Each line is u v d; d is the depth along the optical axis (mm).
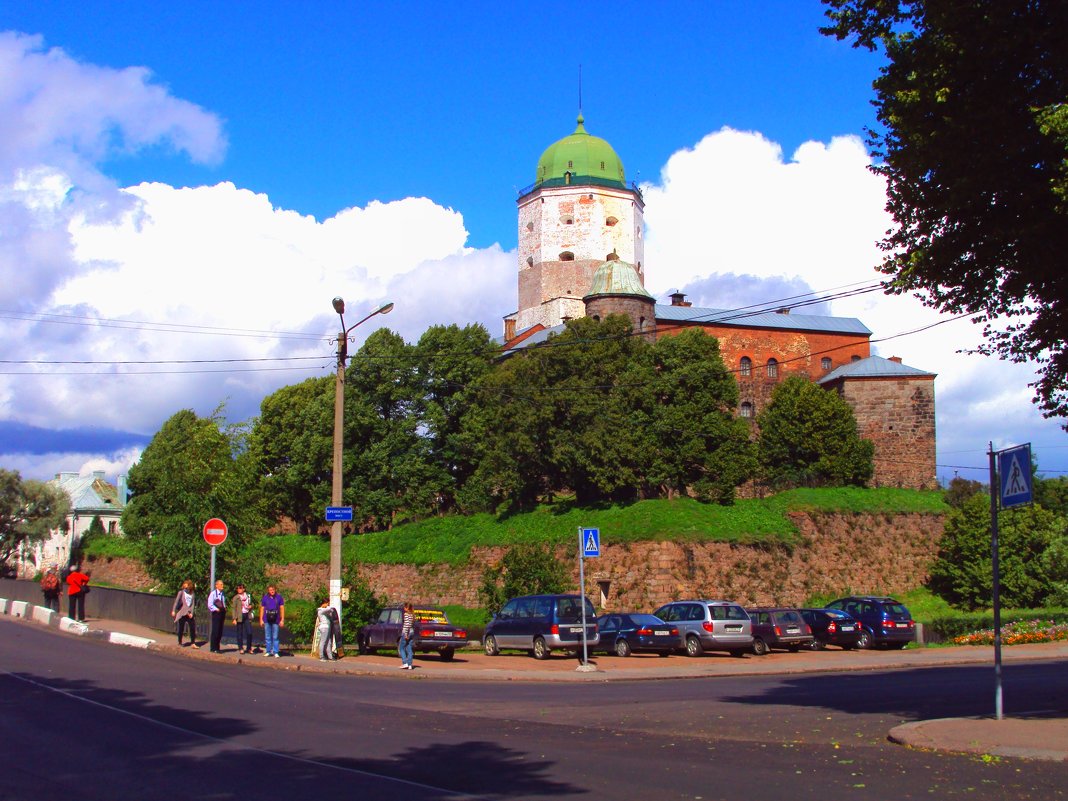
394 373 70188
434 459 70625
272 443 78250
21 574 98312
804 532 55750
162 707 17297
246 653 29172
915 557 58875
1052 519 55781
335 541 29906
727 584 51125
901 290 16969
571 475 58750
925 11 15016
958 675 27938
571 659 33312
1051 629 43344
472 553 59531
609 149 87812
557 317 84562
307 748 13461
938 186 15672
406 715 17406
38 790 10695
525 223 88250
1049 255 15016
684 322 66062
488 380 64688
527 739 14742
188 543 34719
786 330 78312
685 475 57188
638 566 50875
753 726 16578
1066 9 13766
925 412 70875
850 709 19047
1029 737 14266
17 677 21188
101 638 32219
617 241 86062
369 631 32625
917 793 10906
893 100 15914
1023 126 14531
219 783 11086
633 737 15172
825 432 66688
